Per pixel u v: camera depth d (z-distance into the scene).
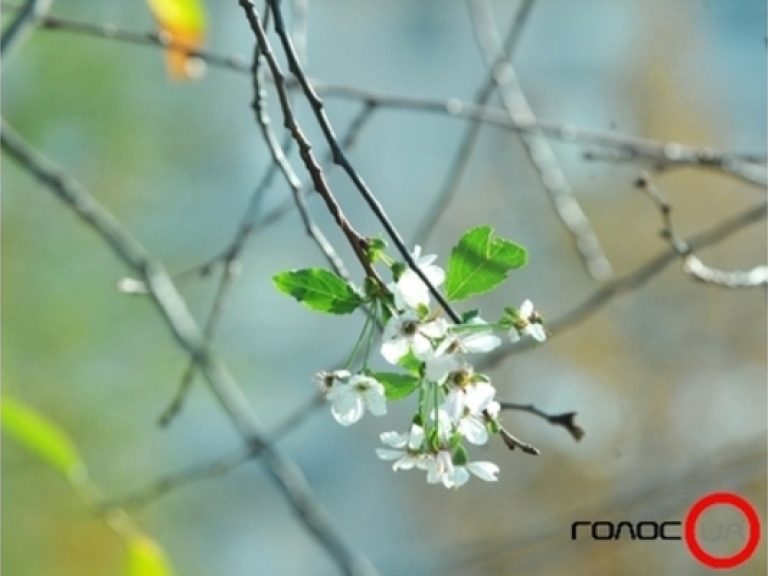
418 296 2.09
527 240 7.16
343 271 2.26
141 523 6.75
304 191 2.55
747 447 4.07
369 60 8.59
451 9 8.73
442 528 7.01
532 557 5.78
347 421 2.09
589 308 2.93
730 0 7.82
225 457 2.85
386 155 8.12
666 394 6.78
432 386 2.10
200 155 7.81
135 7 7.11
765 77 7.77
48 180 2.78
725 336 6.84
